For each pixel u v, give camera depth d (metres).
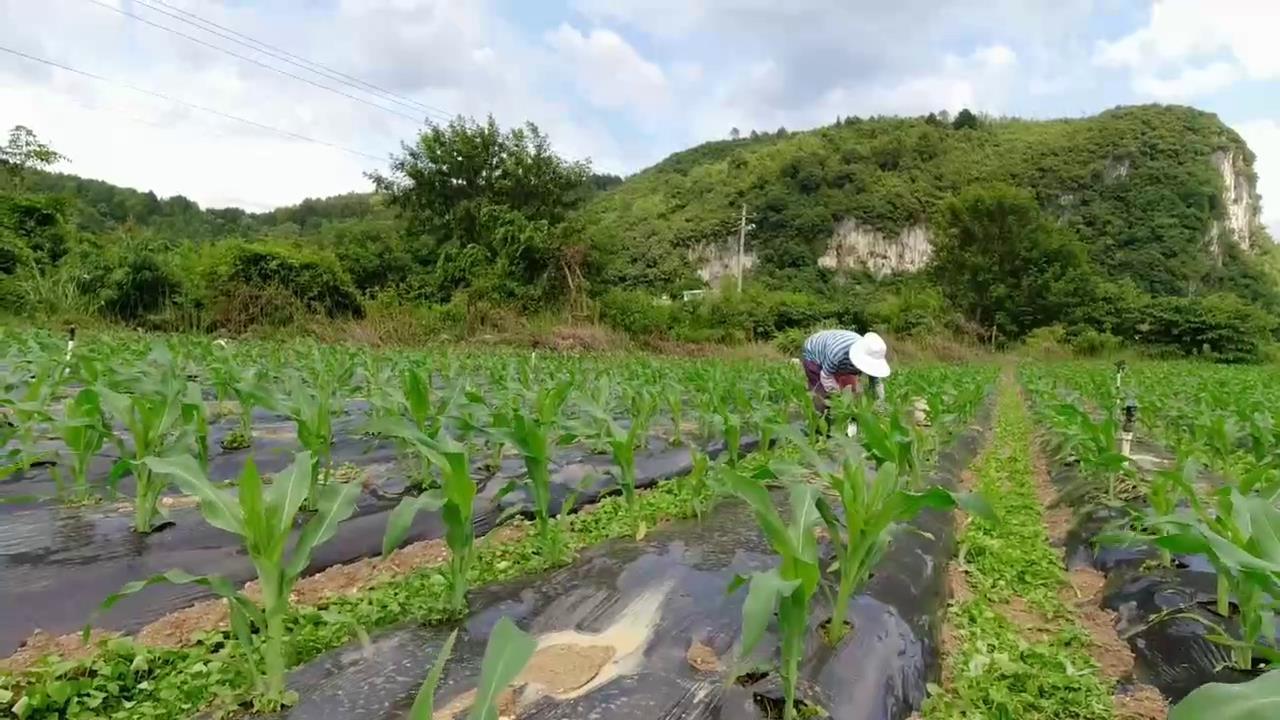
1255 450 6.74
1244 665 3.47
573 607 4.00
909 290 38.62
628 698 3.07
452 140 28.80
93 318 18.23
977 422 13.26
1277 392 14.51
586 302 25.25
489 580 4.39
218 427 8.27
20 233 20.73
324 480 5.39
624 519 5.65
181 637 3.62
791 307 32.34
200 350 11.87
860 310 34.09
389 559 4.86
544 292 25.03
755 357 24.34
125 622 3.82
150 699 3.02
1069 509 6.89
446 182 29.11
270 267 20.88
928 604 4.38
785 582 2.65
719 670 3.36
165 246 21.73
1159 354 35.03
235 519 2.95
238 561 4.50
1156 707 3.43
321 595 4.29
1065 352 34.19
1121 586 4.70
